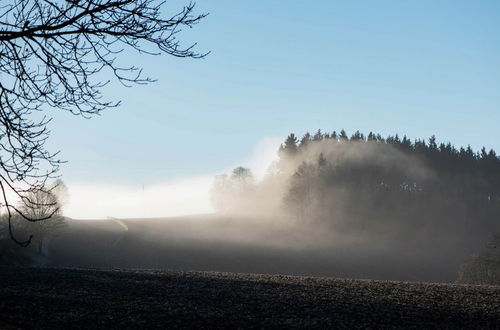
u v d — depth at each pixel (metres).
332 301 19.73
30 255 68.38
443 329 15.98
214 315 16.73
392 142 176.12
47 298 18.19
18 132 6.29
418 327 16.12
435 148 173.75
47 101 6.54
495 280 47.81
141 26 6.23
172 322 15.66
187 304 18.31
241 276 27.61
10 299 17.58
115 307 17.36
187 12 6.37
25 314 15.59
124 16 6.21
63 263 76.62
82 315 15.98
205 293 20.69
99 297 18.95
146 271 28.42
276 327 15.51
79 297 18.75
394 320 16.92
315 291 22.09
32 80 6.52
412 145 178.38
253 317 16.64
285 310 17.83
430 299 21.02
